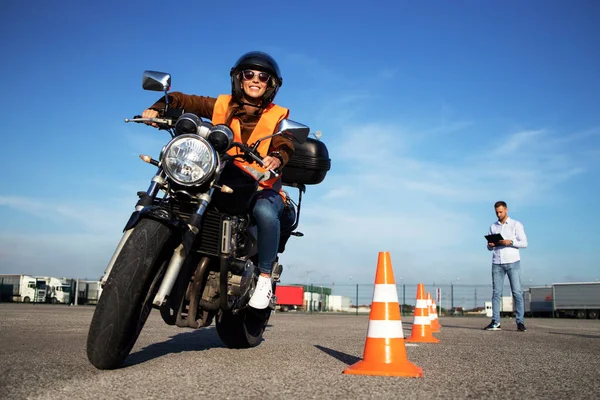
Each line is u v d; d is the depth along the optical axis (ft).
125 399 8.37
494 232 34.83
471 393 9.71
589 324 55.83
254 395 8.92
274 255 14.51
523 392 9.96
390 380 10.86
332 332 27.35
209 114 14.85
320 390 9.52
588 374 12.50
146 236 10.66
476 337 26.37
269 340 20.54
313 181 17.97
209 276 12.64
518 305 34.17
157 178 11.31
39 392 8.64
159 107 13.37
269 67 14.15
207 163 11.11
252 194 12.96
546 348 19.61
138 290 10.48
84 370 10.88
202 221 12.02
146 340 18.28
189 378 10.33
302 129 12.62
